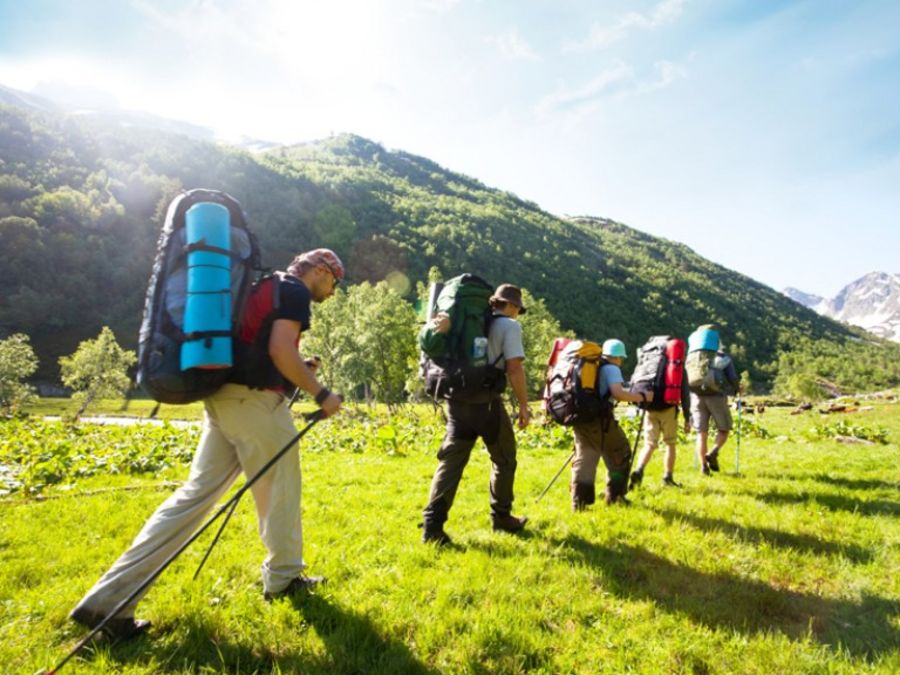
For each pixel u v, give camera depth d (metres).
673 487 7.24
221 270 3.10
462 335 4.80
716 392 8.32
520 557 4.52
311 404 43.44
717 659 3.06
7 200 164.75
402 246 179.12
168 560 3.14
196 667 2.95
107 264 150.38
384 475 8.50
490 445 5.08
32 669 2.84
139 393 102.25
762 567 4.37
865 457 9.91
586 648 3.18
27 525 5.36
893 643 3.23
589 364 5.89
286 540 3.61
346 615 3.42
